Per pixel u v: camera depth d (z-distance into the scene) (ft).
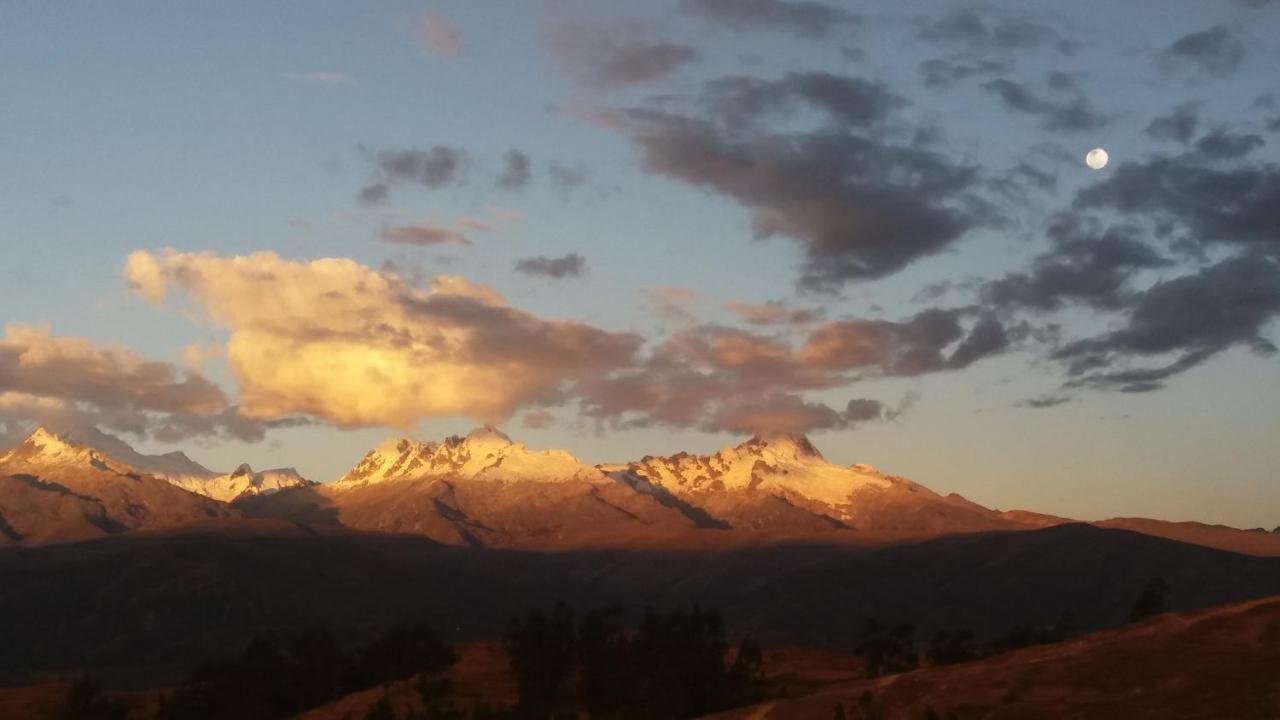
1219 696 439.63
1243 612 504.02
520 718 624.59
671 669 636.48
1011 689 481.05
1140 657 482.69
